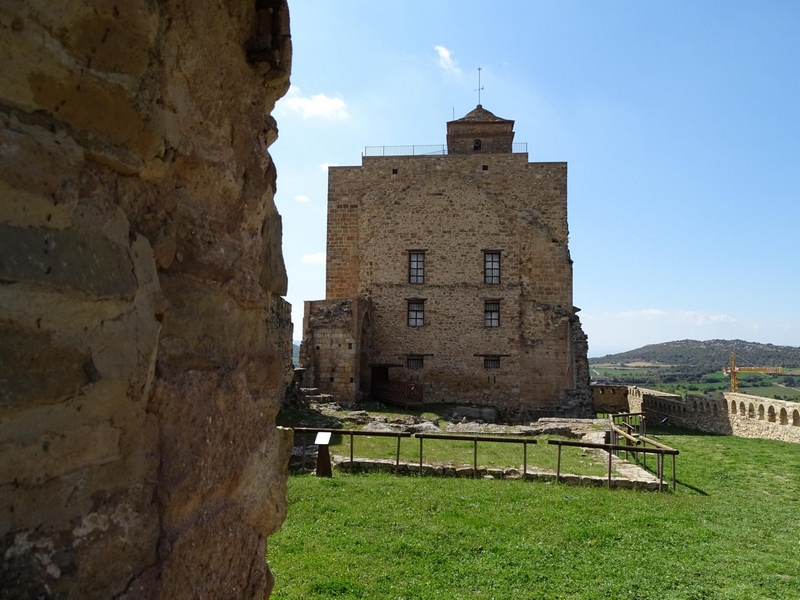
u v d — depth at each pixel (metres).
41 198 2.02
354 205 34.59
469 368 32.19
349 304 29.75
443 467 13.97
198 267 3.00
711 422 28.22
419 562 8.11
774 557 9.04
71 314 2.10
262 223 3.83
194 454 2.82
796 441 22.62
